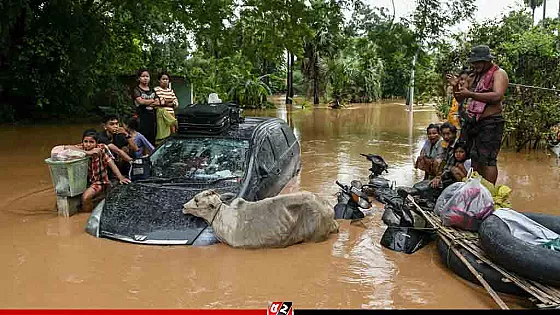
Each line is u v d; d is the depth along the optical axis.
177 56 27.61
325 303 4.51
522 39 14.18
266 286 4.82
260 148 7.38
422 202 7.01
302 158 11.88
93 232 6.12
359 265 5.42
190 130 7.49
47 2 18.05
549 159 11.84
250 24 17.77
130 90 22.39
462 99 7.29
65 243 5.88
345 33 18.72
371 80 38.78
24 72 18.11
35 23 18.03
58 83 19.05
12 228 6.48
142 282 4.86
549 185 9.28
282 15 17.19
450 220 5.83
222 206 5.96
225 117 7.66
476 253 5.14
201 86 26.28
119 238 5.88
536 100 12.86
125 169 7.87
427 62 17.67
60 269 5.16
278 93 49.06
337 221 6.96
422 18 17.09
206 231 5.89
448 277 5.18
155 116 9.14
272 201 5.86
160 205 6.23
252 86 30.92
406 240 5.90
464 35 16.30
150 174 7.01
